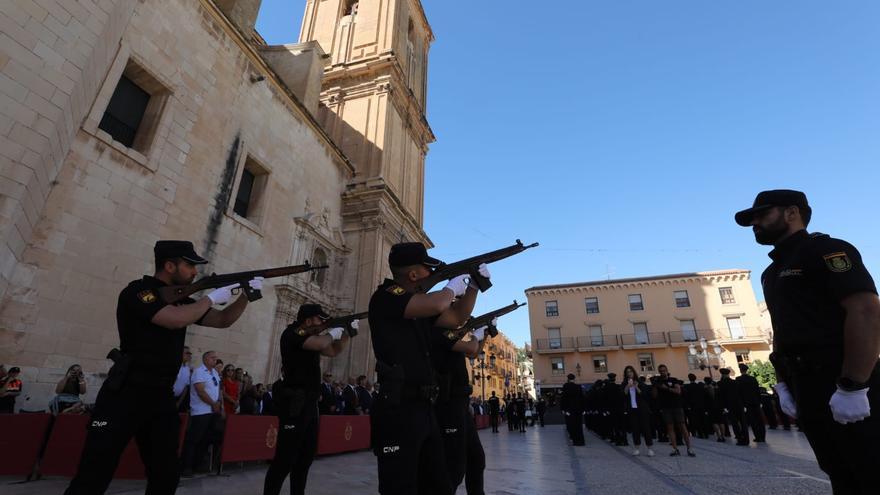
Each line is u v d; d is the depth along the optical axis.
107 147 9.49
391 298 2.64
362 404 13.07
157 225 10.53
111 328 9.18
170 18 11.43
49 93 6.93
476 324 5.59
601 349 39.62
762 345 36.66
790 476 5.84
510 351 77.75
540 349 41.22
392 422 2.38
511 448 11.35
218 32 13.18
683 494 4.82
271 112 15.62
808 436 2.27
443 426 3.66
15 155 6.50
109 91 9.62
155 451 2.76
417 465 2.36
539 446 12.03
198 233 11.80
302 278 16.30
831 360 2.09
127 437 2.64
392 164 23.33
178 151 11.37
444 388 3.66
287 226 16.03
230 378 8.91
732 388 11.07
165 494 2.72
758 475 5.99
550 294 42.97
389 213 21.27
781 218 2.52
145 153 10.62
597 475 6.42
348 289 19.20
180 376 7.09
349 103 24.06
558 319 41.94
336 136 23.33
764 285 2.65
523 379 85.25
